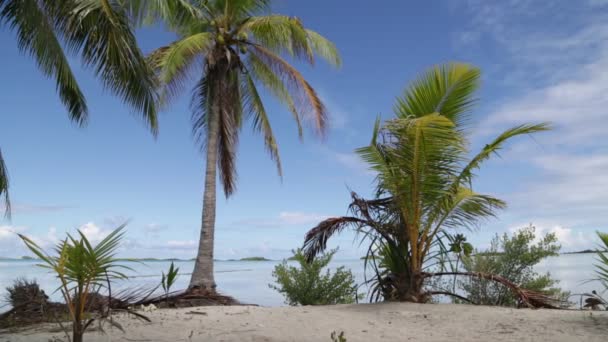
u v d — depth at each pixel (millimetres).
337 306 7082
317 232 8305
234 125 12883
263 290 19172
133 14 7141
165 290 7891
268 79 12992
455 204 7852
